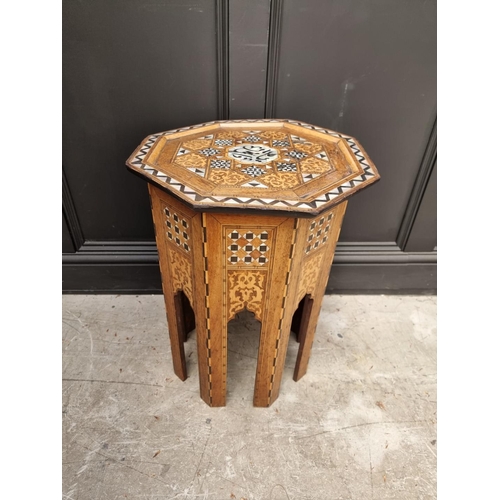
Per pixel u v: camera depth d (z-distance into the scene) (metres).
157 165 1.00
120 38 1.26
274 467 1.15
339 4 1.23
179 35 1.26
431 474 1.15
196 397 1.35
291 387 1.40
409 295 1.89
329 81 1.37
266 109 1.42
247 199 0.85
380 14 1.25
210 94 1.38
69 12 1.20
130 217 1.65
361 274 1.82
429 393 1.40
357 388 1.41
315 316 1.28
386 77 1.37
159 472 1.13
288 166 1.03
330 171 1.01
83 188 1.56
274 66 1.32
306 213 0.83
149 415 1.29
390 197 1.65
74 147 1.46
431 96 1.41
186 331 1.60
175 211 0.97
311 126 1.28
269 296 1.03
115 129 1.44
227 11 1.21
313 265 1.10
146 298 1.80
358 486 1.11
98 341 1.56
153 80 1.34
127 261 1.72
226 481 1.11
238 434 1.24
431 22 1.27
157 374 1.43
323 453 1.19
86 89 1.35
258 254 0.95
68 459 1.15
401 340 1.63
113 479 1.11
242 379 1.43
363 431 1.26
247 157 1.07
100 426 1.25
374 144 1.51
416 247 1.76
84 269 1.73
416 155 1.54
